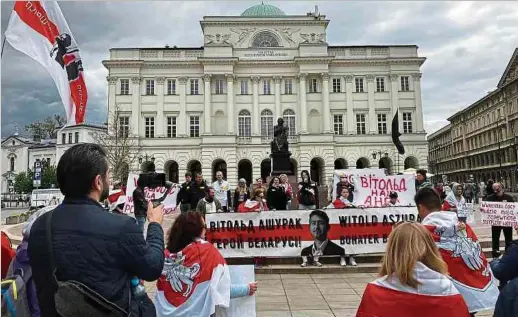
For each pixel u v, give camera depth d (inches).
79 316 97.1
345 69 2096.5
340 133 2084.2
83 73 223.9
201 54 2080.5
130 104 2028.8
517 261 146.6
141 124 2037.4
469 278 178.5
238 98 2071.9
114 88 2028.8
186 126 2046.0
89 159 111.6
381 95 2091.5
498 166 2891.2
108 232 104.2
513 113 2655.0
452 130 3826.3
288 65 2074.3
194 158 2010.3
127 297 106.6
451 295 111.3
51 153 3250.5
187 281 158.4
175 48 2073.1
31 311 126.7
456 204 483.8
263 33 2101.4
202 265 159.3
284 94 2079.2
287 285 352.2
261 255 408.8
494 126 2928.2
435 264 114.7
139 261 107.0
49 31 207.6
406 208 416.8
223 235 410.3
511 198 453.4
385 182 533.3
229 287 161.2
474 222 756.0
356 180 534.3
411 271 110.7
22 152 3334.2
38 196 1754.4
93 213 107.4
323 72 2034.9
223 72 2028.8
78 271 100.3
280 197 482.0
